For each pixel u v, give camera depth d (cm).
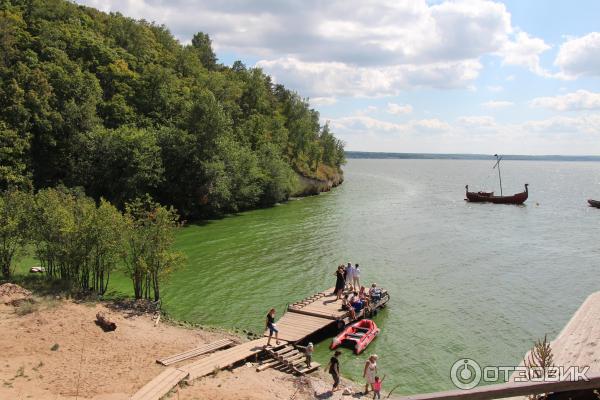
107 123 8250
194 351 2456
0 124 6350
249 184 8256
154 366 2264
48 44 8900
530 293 3728
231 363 2333
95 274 3725
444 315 3247
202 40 16150
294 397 2094
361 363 2534
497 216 7881
